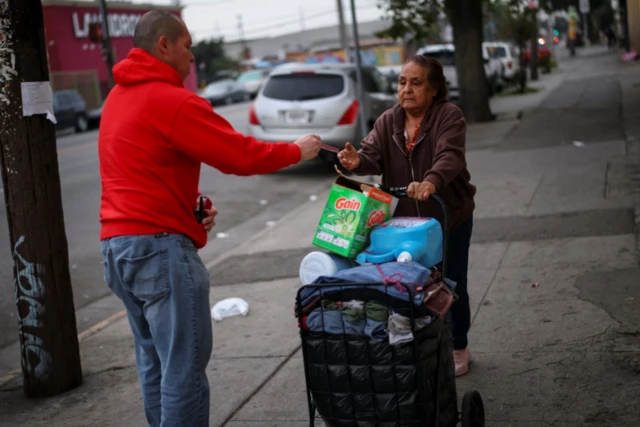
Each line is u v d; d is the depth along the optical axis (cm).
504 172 1072
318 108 1265
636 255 636
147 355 361
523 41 3044
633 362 445
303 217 977
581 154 1134
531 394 423
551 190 920
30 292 484
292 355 523
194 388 338
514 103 2189
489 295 589
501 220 807
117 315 664
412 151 409
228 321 605
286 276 715
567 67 4059
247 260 789
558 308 544
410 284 316
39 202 478
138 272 330
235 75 6275
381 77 1525
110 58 1975
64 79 3766
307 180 1284
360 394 328
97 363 545
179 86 343
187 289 333
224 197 1187
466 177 420
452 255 427
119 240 329
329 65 1362
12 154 470
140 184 328
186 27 345
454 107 404
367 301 322
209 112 329
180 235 336
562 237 716
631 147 1129
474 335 515
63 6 4062
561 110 1770
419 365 318
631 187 877
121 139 329
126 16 4509
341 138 1261
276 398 456
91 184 1395
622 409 395
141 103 327
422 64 402
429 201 412
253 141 336
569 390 423
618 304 535
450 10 1764
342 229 351
